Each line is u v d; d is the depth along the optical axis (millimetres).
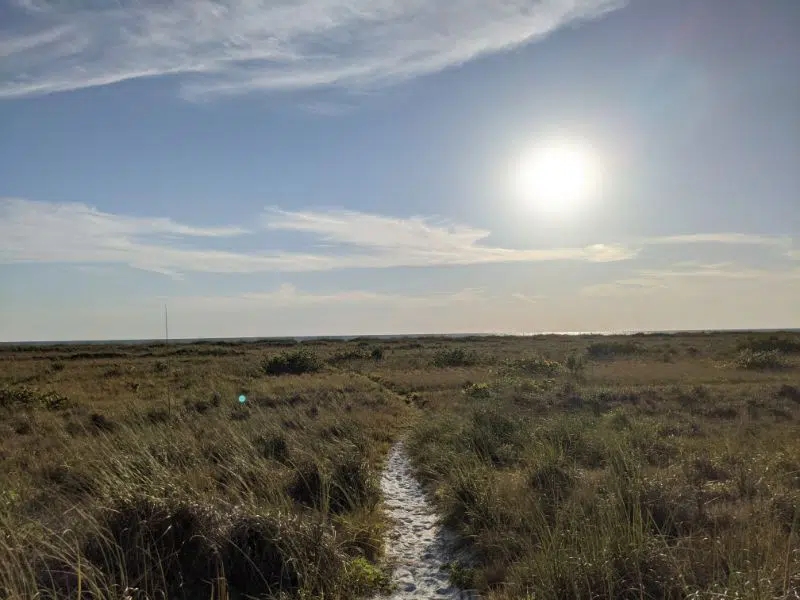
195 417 14594
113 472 7434
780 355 33188
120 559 4957
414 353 46000
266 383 24062
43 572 4758
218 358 41438
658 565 4801
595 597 4527
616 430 12062
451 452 10164
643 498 6477
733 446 10266
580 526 5656
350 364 36156
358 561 6043
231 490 7070
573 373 26688
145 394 21375
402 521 7824
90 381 26000
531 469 8281
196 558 5336
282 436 10836
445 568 6160
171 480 6480
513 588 5082
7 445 11539
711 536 5621
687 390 19516
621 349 42094
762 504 6453
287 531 5688
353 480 8383
